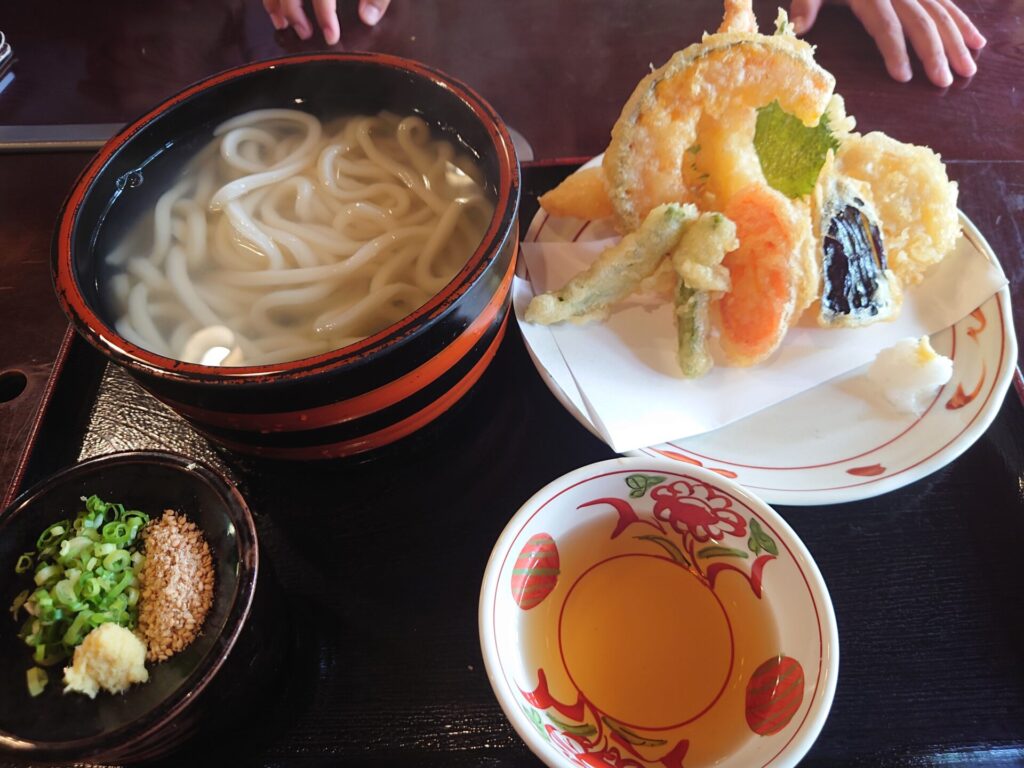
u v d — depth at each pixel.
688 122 0.36
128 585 0.26
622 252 0.35
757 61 0.34
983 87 0.49
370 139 0.36
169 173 0.34
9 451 0.35
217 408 0.25
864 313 0.36
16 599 0.26
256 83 0.35
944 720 0.26
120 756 0.22
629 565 0.28
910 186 0.37
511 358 0.37
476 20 0.57
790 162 0.36
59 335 0.39
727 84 0.35
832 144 0.35
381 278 0.33
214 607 0.25
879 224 0.36
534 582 0.27
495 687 0.23
